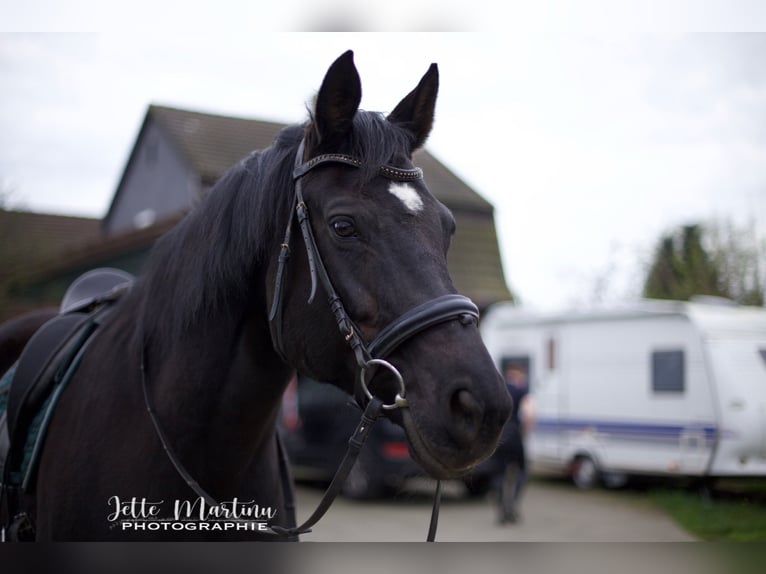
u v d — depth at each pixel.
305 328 1.86
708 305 9.41
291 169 1.99
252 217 2.00
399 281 1.73
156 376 2.13
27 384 2.45
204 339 2.07
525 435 8.15
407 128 2.05
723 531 7.02
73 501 2.09
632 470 9.66
